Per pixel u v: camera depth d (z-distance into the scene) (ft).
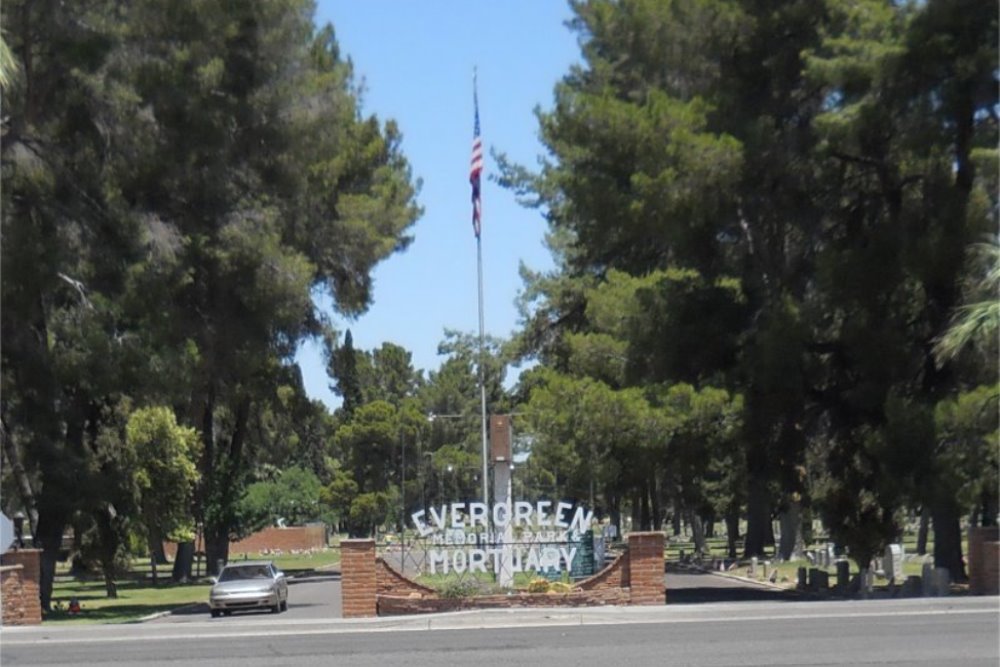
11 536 72.43
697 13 114.21
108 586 157.99
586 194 119.65
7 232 109.81
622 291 137.28
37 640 81.30
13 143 112.27
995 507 131.23
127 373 123.44
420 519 106.42
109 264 120.37
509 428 114.73
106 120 119.96
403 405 358.02
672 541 367.66
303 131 157.17
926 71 104.99
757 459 125.59
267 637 78.13
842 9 110.42
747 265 123.65
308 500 327.26
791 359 113.70
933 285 112.16
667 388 125.80
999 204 106.11
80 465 126.52
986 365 111.55
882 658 57.93
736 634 71.20
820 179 116.47
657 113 113.70
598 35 144.05
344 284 185.78
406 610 94.12
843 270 111.55
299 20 157.07
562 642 68.44
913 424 104.63
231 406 208.95
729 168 110.83
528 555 101.24
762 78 116.26
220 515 205.77
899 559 139.85
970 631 70.08
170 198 140.26
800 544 188.44
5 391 122.72
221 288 156.35
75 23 114.52
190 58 130.21
